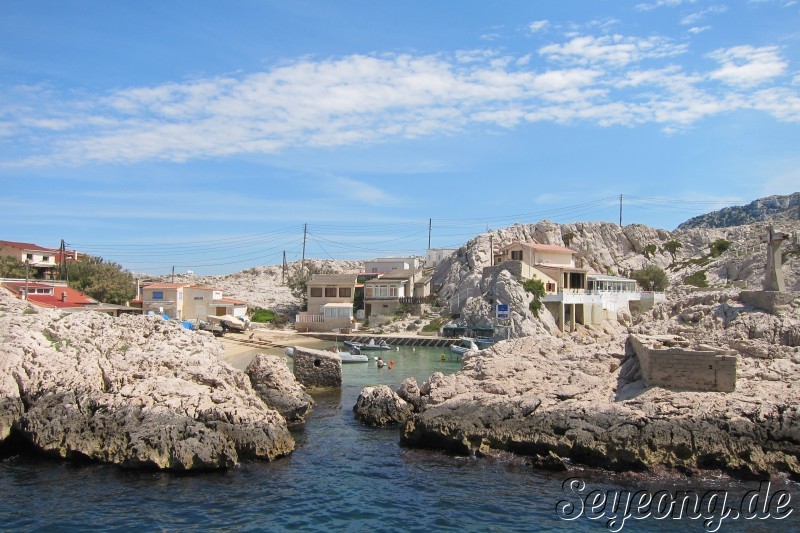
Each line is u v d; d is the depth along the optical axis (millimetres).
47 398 30859
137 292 102438
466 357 43250
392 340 88562
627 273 120625
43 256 102750
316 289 107625
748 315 44000
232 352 68938
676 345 35906
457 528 24094
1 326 33906
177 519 24047
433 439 34031
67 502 25219
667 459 29484
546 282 95875
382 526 24125
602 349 39625
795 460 28875
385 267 130125
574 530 24078
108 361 33812
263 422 31812
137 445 28594
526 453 31953
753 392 32281
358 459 32188
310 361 52469
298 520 24422
